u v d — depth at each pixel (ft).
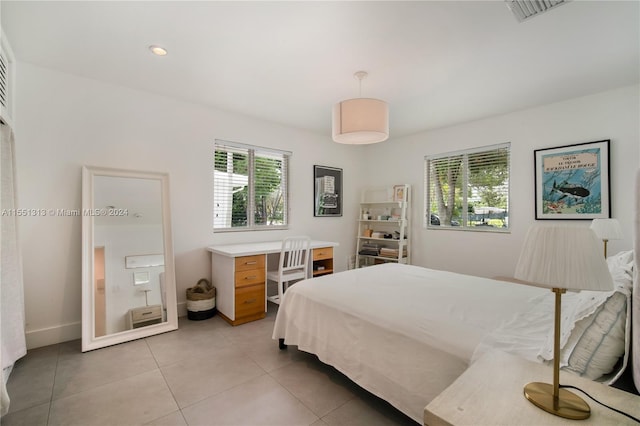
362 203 15.92
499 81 8.50
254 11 5.60
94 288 7.99
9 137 6.33
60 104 8.04
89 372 6.46
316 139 14.30
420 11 5.58
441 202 13.39
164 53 7.13
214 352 7.48
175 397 5.60
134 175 9.08
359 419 5.05
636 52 6.93
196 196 10.51
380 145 15.74
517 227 10.93
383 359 4.97
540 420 2.36
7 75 6.66
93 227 8.23
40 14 5.68
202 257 10.66
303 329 6.72
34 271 7.72
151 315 8.80
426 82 8.61
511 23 5.91
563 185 9.83
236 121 11.51
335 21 5.89
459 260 12.59
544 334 4.28
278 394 5.73
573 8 5.42
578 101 9.58
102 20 5.89
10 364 6.16
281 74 8.19
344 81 8.61
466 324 4.61
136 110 9.23
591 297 4.01
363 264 16.28
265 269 10.13
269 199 12.74
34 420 4.95
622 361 3.63
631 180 8.63
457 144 12.65
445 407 2.52
